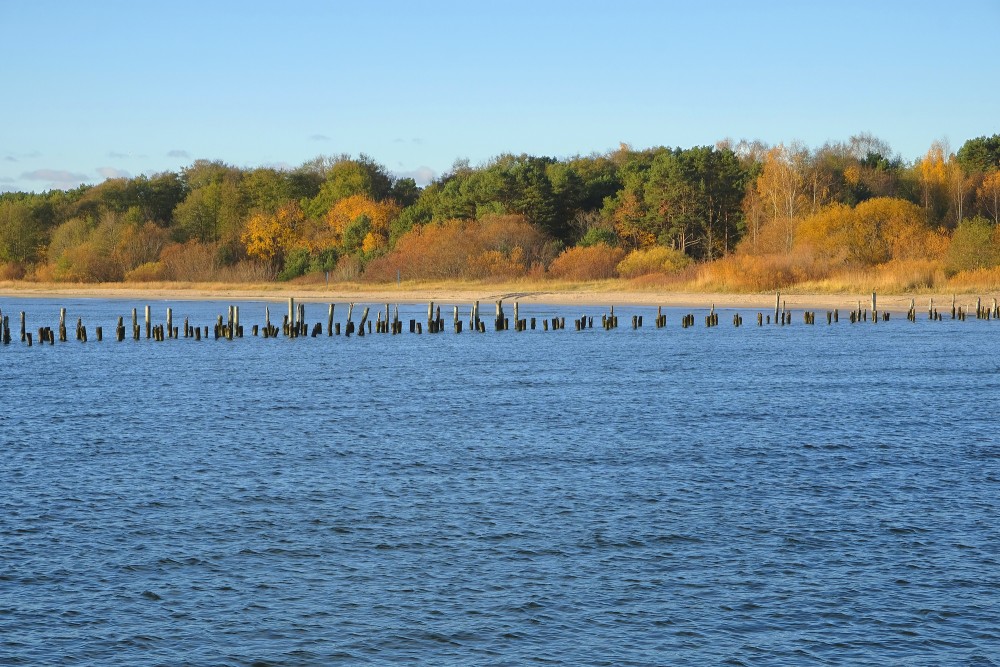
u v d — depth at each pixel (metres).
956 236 90.31
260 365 50.03
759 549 18.72
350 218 139.25
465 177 149.62
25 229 159.62
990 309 77.44
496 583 17.06
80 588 16.86
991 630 15.13
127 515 21.00
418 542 19.20
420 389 40.41
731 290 92.44
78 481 23.94
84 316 90.00
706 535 19.56
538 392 39.31
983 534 19.55
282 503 21.97
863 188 128.38
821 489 23.09
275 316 88.88
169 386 41.84
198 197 162.62
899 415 33.22
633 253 106.88
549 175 139.62
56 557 18.31
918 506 21.59
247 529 20.03
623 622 15.48
